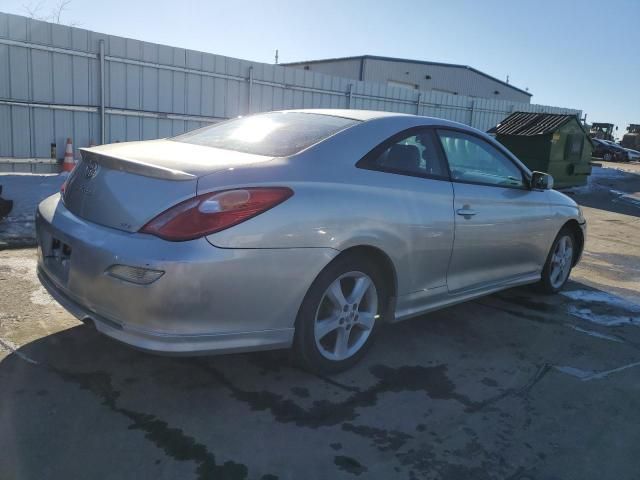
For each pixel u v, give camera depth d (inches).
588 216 438.0
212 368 129.7
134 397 114.9
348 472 95.5
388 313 139.3
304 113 150.7
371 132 136.7
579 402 125.4
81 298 111.2
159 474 91.7
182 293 99.9
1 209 233.0
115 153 120.5
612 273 252.7
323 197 117.9
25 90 351.6
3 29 337.4
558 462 102.2
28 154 359.9
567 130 546.6
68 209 123.1
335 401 118.8
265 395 119.4
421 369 137.3
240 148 129.7
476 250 158.1
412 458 100.5
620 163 1366.9
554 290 207.5
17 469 90.5
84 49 371.6
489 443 106.8
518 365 143.4
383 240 128.4
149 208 105.0
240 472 93.6
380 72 1344.7
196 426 106.1
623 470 101.0
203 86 436.1
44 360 127.5
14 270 187.5
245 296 106.8
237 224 104.7
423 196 140.1
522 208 175.6
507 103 800.9
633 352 157.1
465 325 170.7
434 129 152.6
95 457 94.9
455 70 1470.2
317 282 119.0
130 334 103.4
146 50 398.9
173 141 146.0
